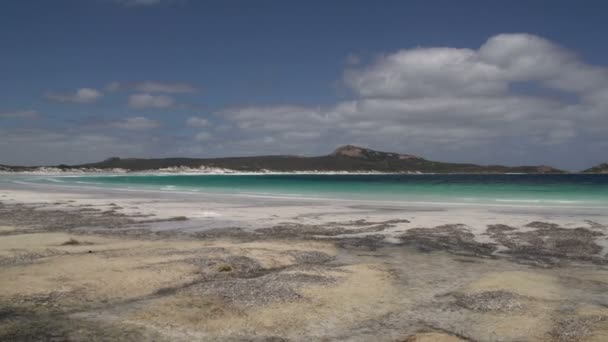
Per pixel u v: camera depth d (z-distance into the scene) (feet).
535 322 35.73
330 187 260.21
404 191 210.59
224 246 65.51
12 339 31.37
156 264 52.26
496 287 45.11
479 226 88.28
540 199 152.87
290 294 41.83
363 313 37.83
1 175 580.71
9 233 80.12
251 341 31.99
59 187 252.83
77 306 38.24
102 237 74.95
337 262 58.54
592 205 128.06
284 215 108.58
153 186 272.31
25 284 43.24
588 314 37.42
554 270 54.49
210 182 360.89
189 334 32.81
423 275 51.11
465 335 33.60
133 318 35.55
